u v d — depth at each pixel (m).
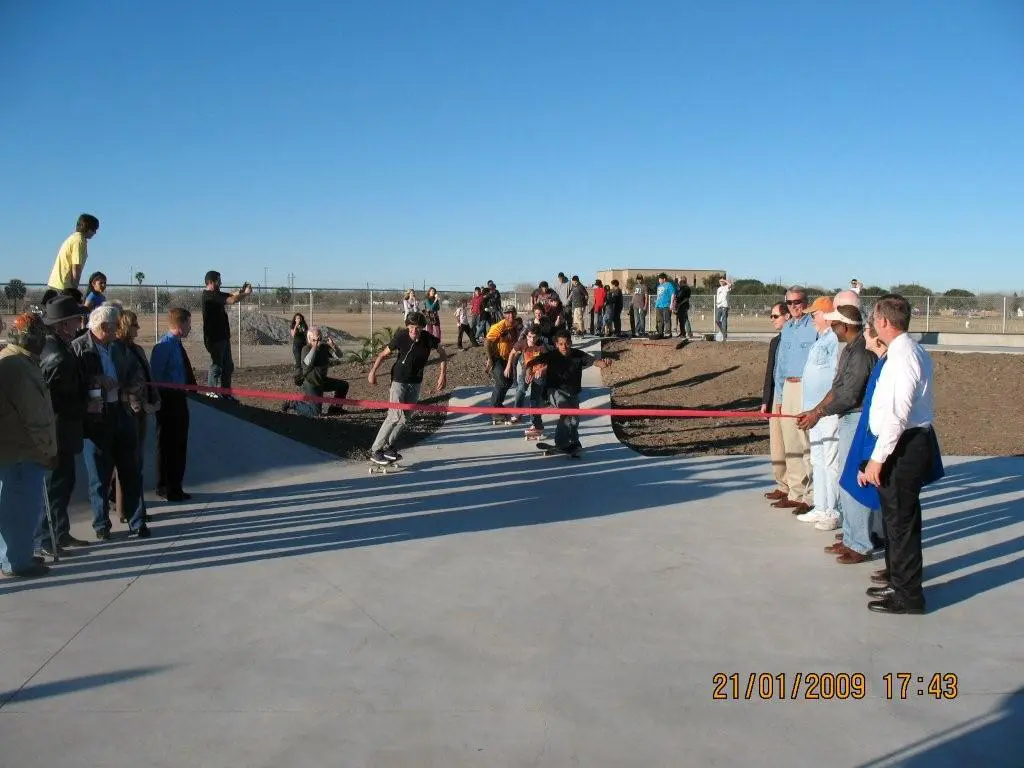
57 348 6.39
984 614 5.43
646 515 7.98
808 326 7.88
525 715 4.09
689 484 9.39
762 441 12.62
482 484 9.32
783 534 7.32
